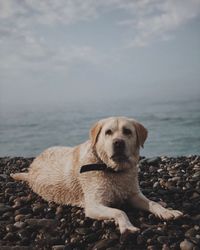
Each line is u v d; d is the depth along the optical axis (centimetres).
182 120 900
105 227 126
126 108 1888
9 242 121
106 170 141
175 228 121
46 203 160
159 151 475
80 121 1093
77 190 150
